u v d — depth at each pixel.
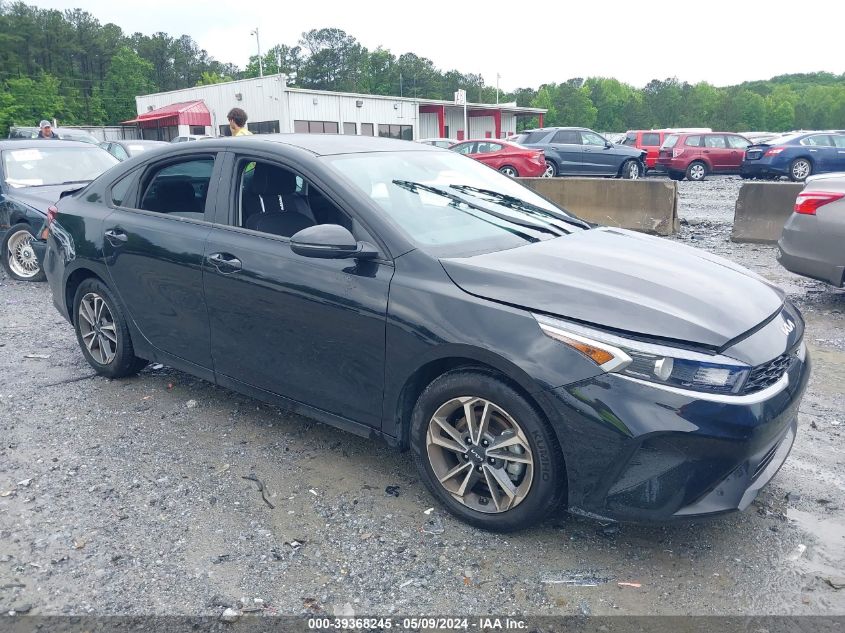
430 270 3.16
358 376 3.39
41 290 8.29
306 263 3.50
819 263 6.50
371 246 3.32
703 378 2.65
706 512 2.73
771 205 10.05
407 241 3.28
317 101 39.94
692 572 2.88
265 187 3.90
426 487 3.33
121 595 2.75
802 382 3.06
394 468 3.74
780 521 3.25
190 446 4.01
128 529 3.19
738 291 3.20
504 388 2.92
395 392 3.27
